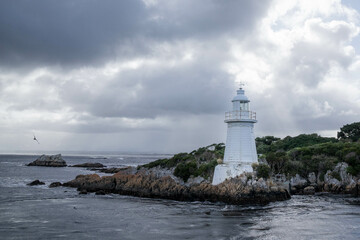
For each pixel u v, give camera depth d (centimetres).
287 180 7306
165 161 7444
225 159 5794
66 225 4088
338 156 7694
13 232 3766
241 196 5275
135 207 5281
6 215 4609
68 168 16738
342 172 7238
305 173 7488
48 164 18075
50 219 4391
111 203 5659
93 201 5859
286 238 3547
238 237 3588
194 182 6253
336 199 6081
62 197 6278
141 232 3788
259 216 4594
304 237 3578
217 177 5728
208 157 7388
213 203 5566
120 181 6956
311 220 4331
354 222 4219
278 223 4181
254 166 5569
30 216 4559
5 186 7906
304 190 6950
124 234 3709
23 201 5762
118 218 4481
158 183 6372
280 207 5225
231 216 4591
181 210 5025
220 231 3819
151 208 5191
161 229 3912
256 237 3594
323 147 8131
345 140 9825
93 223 4197
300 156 8006
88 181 7419
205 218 4478
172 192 6056
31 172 13000
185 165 6606
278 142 11475
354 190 6788
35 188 7569
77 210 5003
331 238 3550
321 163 7500
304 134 11256
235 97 5775
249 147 5631
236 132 5669
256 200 5319
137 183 6581
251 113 5681
